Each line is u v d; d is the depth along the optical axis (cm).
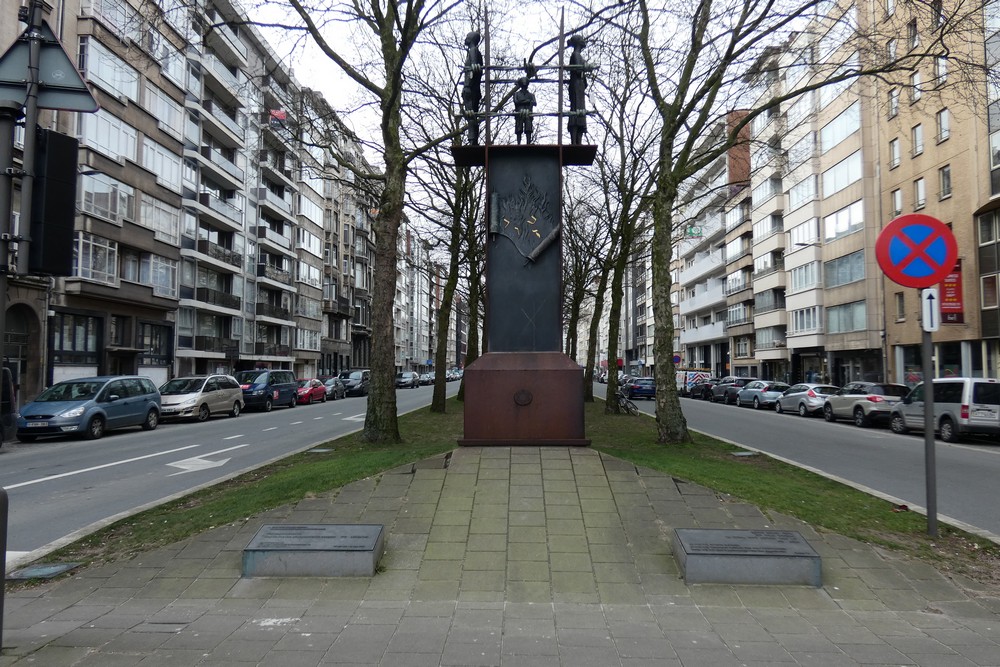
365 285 6906
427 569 524
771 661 382
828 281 3681
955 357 2708
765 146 1684
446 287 2131
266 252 4612
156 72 3006
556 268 895
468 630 426
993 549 586
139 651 391
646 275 6144
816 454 1345
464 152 926
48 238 411
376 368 1124
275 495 667
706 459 922
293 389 3188
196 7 1083
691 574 504
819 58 1332
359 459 823
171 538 588
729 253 5531
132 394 1911
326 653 389
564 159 946
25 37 420
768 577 503
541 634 420
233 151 4066
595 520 594
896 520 647
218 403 2405
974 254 2520
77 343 2597
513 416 805
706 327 6166
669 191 1194
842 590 496
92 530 632
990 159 2411
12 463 1275
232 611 459
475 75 918
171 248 3170
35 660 378
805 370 4156
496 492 643
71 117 2444
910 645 407
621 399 2198
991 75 1098
